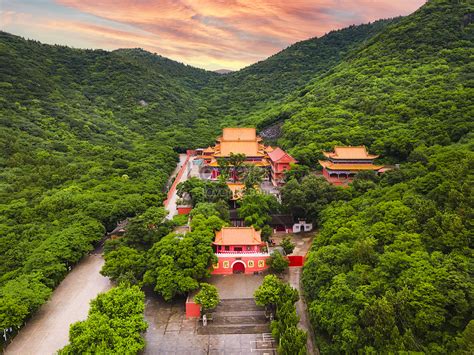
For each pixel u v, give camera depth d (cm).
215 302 6575
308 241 9288
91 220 9206
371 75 18038
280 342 5547
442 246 5656
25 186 10825
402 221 6550
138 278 7631
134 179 12538
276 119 19488
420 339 4728
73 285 7781
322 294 6109
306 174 11819
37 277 7050
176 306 7219
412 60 18038
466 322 4641
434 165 8106
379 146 12119
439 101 13100
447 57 17188
